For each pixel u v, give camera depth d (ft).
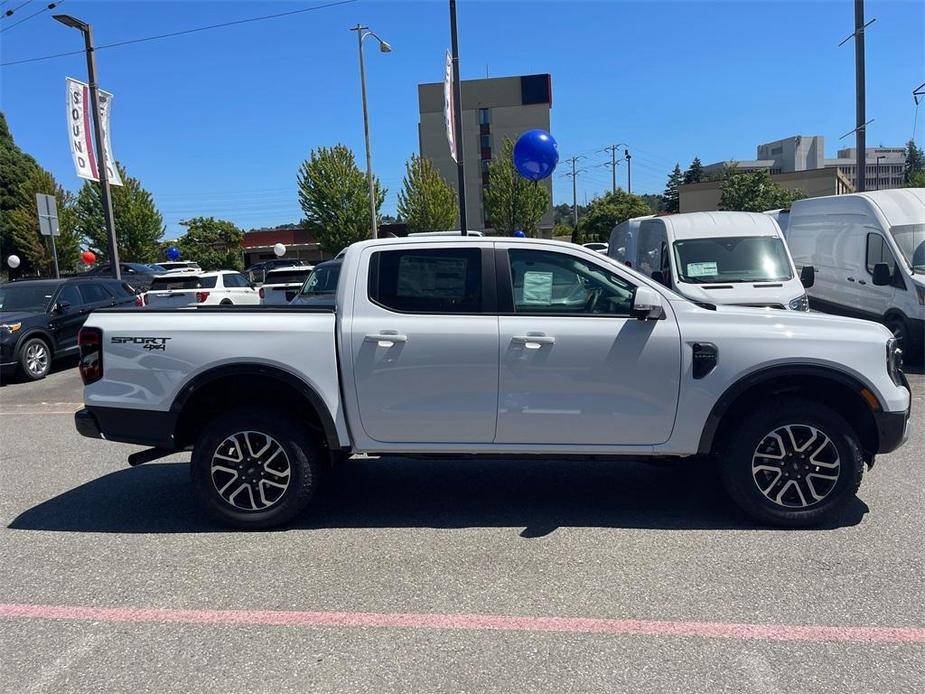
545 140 42.65
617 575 12.96
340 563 13.71
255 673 10.07
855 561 13.32
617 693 9.43
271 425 15.03
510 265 15.10
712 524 15.35
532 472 19.58
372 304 15.03
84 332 15.49
